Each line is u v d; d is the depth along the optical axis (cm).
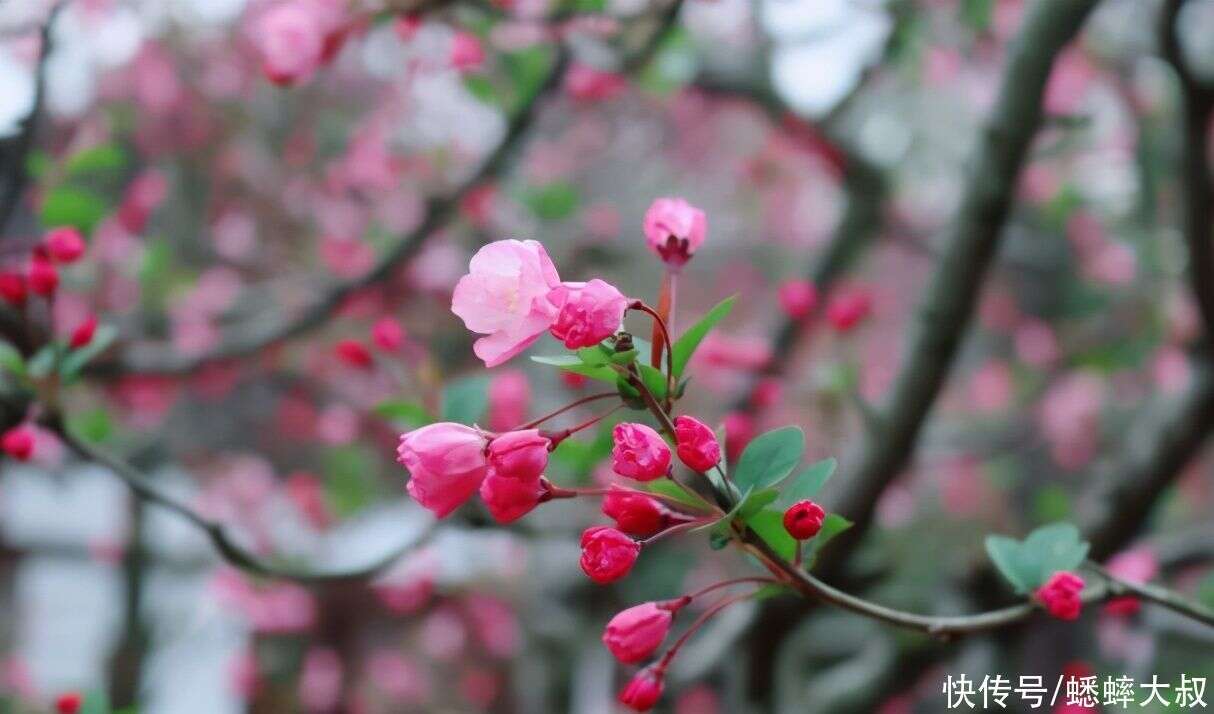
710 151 805
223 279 658
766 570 162
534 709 481
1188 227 354
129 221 440
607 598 499
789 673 454
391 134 602
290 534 742
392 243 468
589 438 289
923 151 697
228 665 764
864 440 367
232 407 773
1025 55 319
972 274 342
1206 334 365
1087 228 725
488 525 290
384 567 270
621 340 140
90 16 496
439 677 824
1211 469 727
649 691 153
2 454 286
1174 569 400
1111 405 718
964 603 413
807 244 877
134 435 651
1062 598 167
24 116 258
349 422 635
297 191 707
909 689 476
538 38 333
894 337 798
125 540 738
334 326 551
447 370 582
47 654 803
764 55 498
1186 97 328
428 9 303
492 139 396
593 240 586
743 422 314
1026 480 734
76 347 243
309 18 302
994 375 790
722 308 146
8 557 809
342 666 818
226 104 700
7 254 279
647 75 396
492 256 146
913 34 483
